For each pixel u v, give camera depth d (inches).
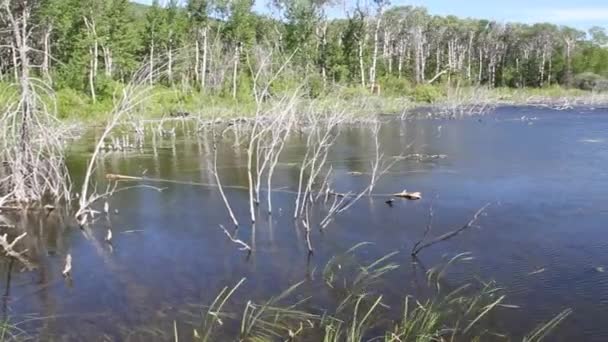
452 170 916.0
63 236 596.4
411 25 3772.1
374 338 362.3
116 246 561.9
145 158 1084.5
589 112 2091.5
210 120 1649.9
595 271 469.1
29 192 714.8
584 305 407.5
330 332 363.9
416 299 421.4
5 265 514.0
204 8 2477.9
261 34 2522.1
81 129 1438.2
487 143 1238.3
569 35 4087.1
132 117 1306.6
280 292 441.7
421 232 586.6
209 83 2037.4
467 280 456.8
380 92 2469.2
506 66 4116.6
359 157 1068.5
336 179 862.5
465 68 3836.1
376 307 409.4
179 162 1034.1
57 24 1782.7
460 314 395.5
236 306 417.4
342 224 621.3
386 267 465.1
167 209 698.2
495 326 378.3
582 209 660.7
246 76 2171.5
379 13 2960.1
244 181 856.9
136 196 767.7
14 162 689.0
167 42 2375.7
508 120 1795.0
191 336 372.2
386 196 742.5
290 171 933.8
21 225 635.5
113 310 414.9
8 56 1162.6
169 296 438.3
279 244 558.9
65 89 1784.0
